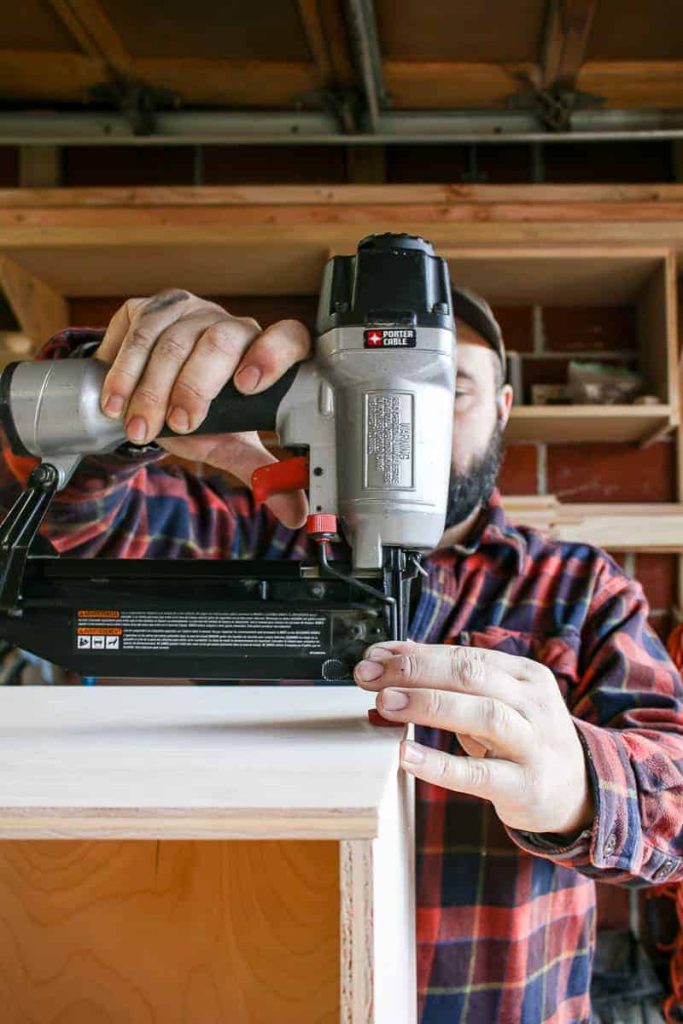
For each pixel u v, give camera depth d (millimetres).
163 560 756
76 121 2109
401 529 721
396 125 2072
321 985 629
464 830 1141
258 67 1963
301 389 751
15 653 1329
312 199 1875
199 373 747
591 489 2230
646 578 2232
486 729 631
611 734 833
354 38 1704
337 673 729
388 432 724
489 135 2037
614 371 2084
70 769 517
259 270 2059
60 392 762
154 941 656
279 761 531
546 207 1862
